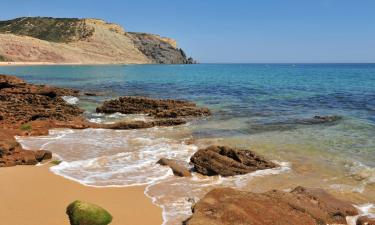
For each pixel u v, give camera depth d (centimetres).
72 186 1130
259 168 1350
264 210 823
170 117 2564
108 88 5069
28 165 1362
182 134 2016
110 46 19125
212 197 874
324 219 861
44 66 12850
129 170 1332
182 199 1056
